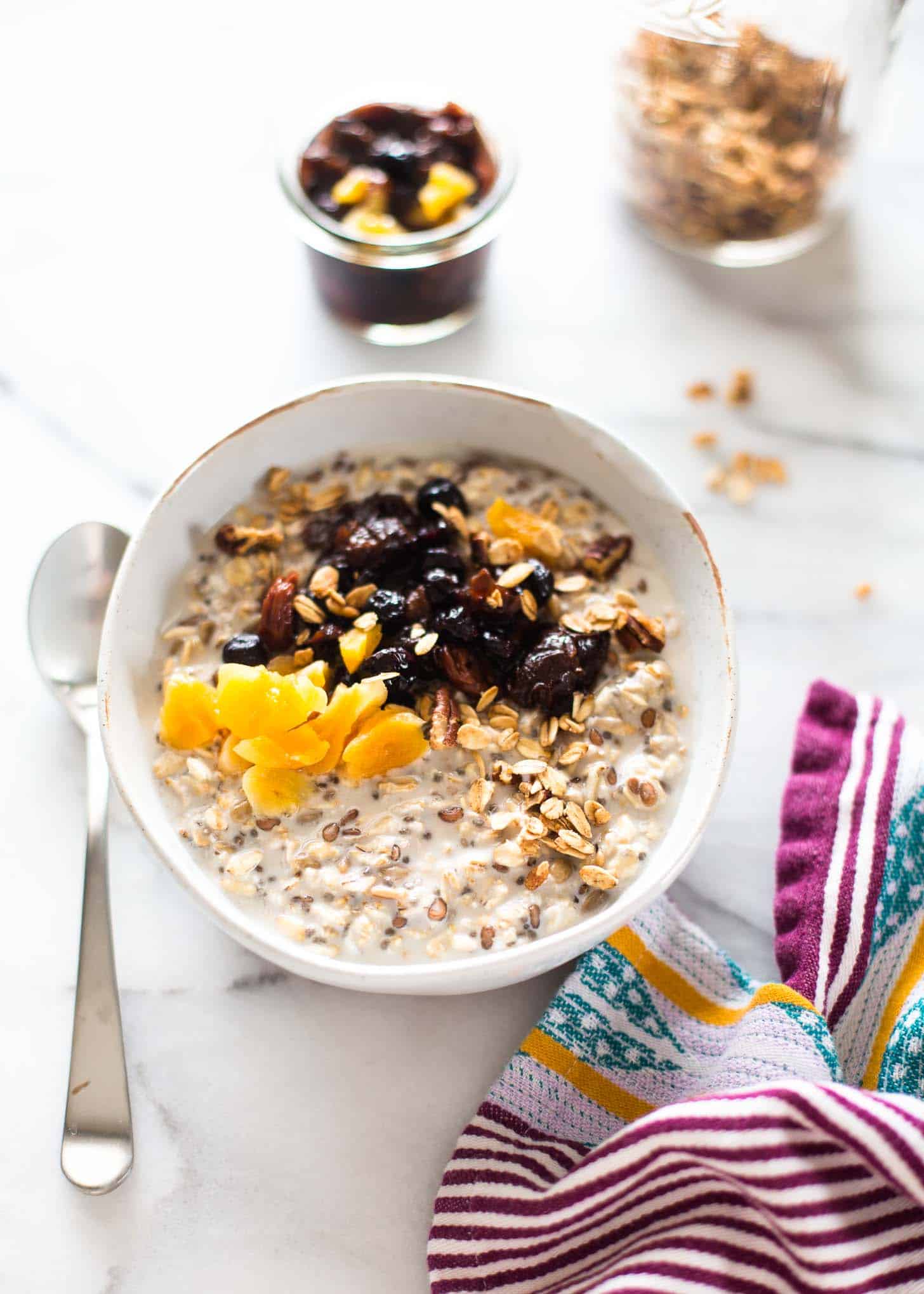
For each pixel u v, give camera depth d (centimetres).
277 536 49
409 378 49
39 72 62
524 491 51
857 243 60
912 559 55
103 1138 45
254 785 46
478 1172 45
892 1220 42
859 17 53
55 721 51
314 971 42
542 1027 46
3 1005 48
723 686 46
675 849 45
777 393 57
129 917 48
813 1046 46
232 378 57
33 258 58
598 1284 43
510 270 59
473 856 45
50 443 55
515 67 63
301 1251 45
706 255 59
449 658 47
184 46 62
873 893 48
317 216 55
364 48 63
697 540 48
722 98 55
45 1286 45
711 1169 43
